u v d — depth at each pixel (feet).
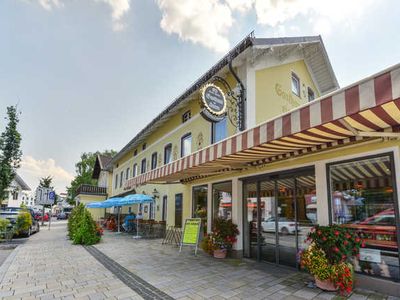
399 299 16.60
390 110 11.51
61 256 31.73
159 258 30.09
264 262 27.55
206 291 18.65
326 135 15.66
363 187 19.51
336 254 18.28
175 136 48.08
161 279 21.62
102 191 114.93
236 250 29.96
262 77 34.19
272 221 27.22
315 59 45.96
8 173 43.39
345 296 17.25
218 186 35.09
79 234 42.19
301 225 23.99
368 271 18.79
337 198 21.11
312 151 20.57
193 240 33.06
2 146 43.45
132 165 76.23
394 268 17.40
